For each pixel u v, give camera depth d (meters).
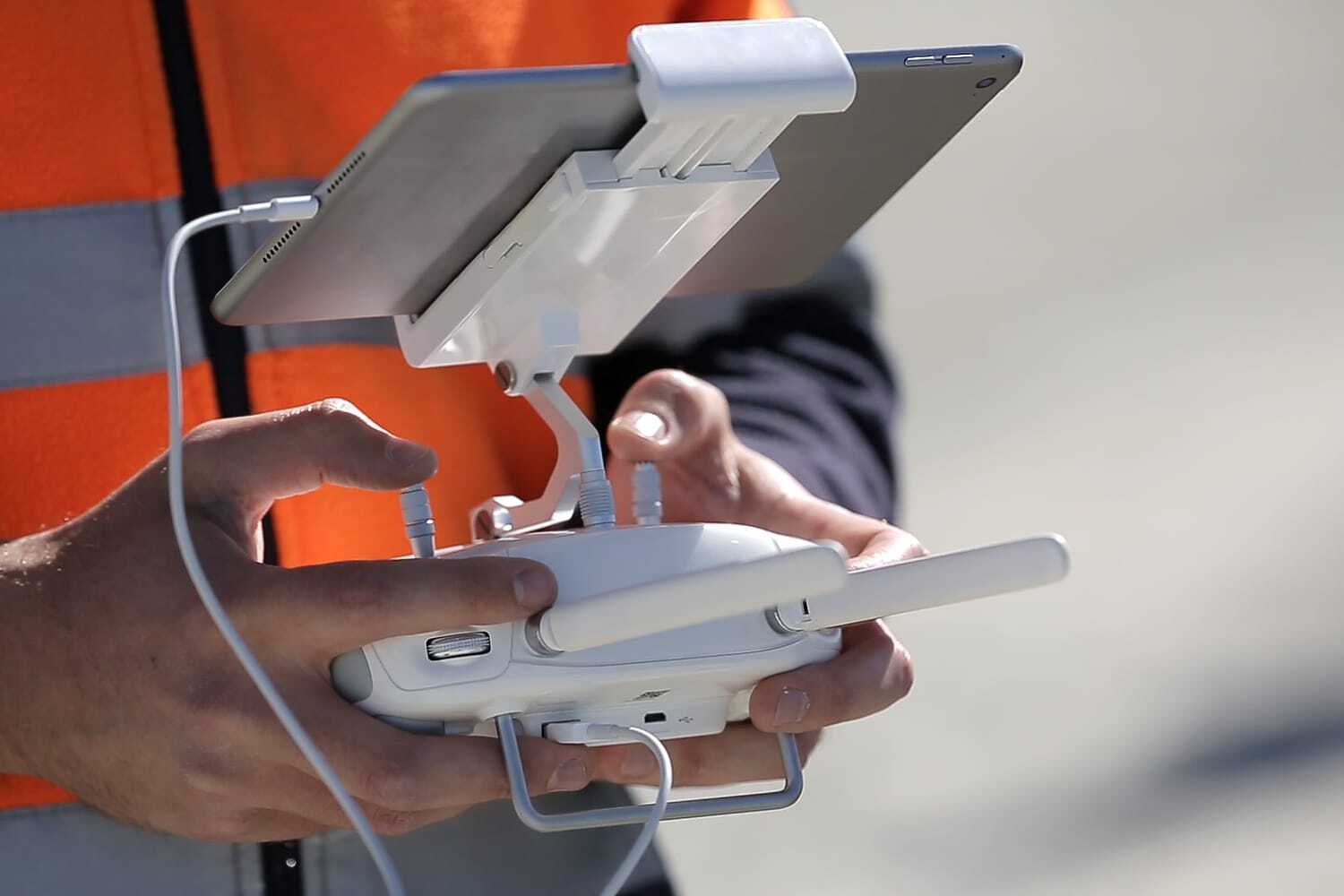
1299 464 7.84
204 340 2.29
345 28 2.42
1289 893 5.51
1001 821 5.74
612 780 1.84
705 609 1.42
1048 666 6.59
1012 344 8.72
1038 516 7.48
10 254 2.24
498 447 2.48
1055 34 11.33
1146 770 6.11
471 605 1.61
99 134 2.29
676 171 1.66
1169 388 8.40
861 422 2.79
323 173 2.38
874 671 1.82
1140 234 9.69
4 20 2.27
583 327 1.87
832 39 1.62
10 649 1.76
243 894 2.20
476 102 1.48
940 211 9.81
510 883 2.34
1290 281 9.29
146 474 1.80
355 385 2.36
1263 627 6.84
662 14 2.71
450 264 1.77
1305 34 11.55
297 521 2.30
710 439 2.36
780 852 5.37
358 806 1.56
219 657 1.70
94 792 1.87
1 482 2.21
